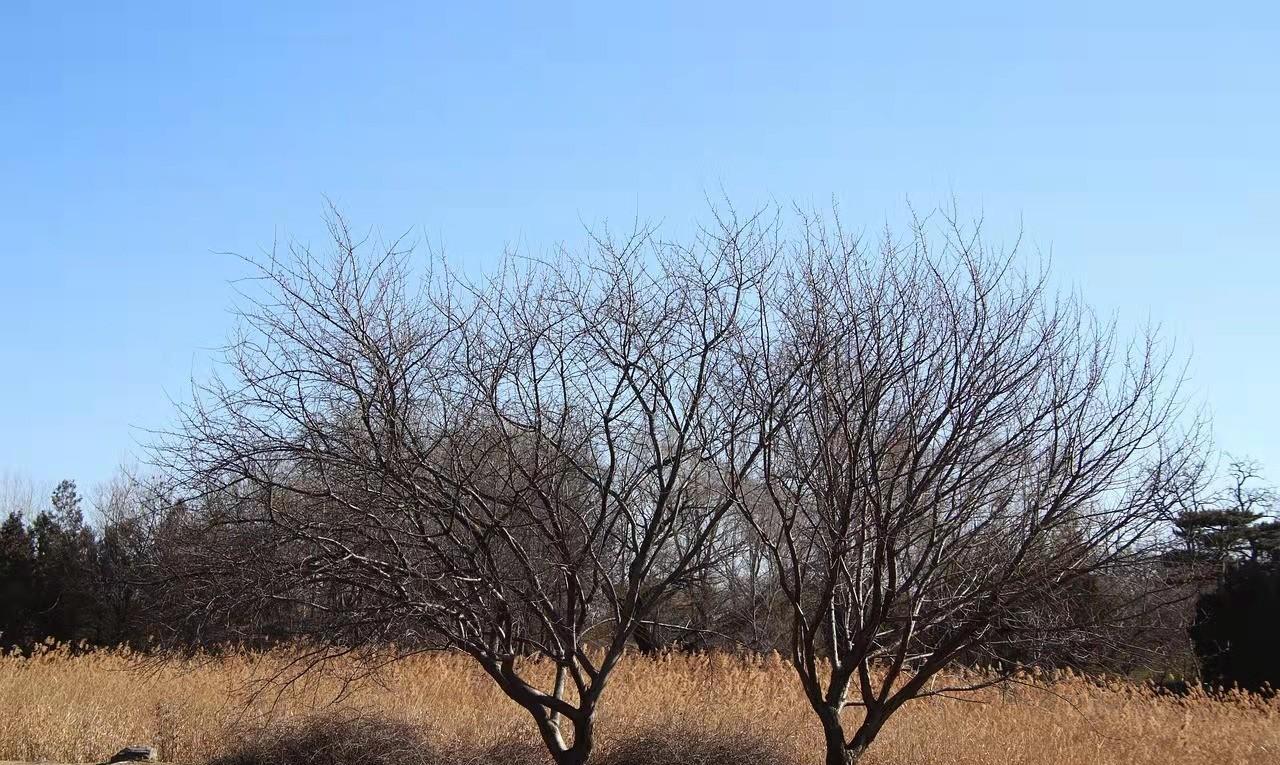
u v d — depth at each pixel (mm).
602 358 10008
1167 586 9812
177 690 16875
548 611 9727
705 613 14586
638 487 10711
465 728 14414
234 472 9109
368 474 9211
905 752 13500
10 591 29734
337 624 9414
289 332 9352
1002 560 9609
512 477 9961
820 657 14125
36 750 15297
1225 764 14000
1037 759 13430
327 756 13320
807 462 9812
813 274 10047
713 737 13109
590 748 9859
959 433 9344
